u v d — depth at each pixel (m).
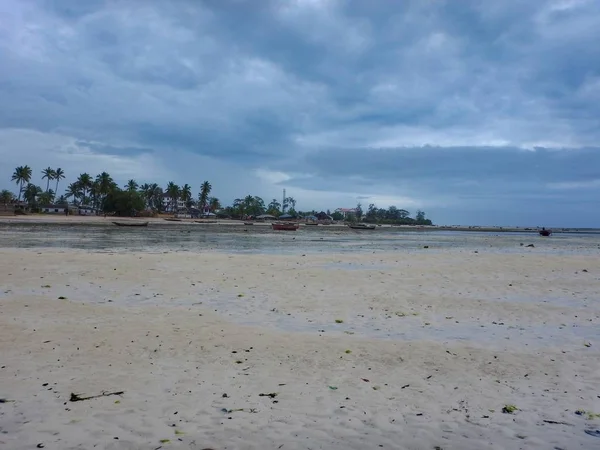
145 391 6.33
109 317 10.55
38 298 12.36
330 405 6.01
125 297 13.02
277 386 6.67
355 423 5.48
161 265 19.73
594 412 5.91
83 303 11.97
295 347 8.62
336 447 4.88
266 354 8.19
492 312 12.07
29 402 5.85
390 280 17.02
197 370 7.28
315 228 114.50
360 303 12.95
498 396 6.44
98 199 143.25
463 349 8.66
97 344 8.48
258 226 110.38
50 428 5.14
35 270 17.33
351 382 6.90
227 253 28.48
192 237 51.19
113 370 7.17
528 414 5.82
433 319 11.25
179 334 9.28
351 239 56.69
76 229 62.72
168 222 113.12
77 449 4.68
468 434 5.23
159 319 10.48
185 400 6.05
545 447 4.95
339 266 21.19
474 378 7.17
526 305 12.88
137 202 128.12
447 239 65.62
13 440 4.84
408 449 4.86
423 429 5.34
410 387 6.75
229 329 9.77
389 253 29.88
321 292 14.48
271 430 5.23
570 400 6.31
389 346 8.77
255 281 16.28
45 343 8.45
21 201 140.38
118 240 41.03
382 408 5.95
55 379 6.70
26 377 6.75
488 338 9.55
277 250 32.97
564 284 16.61
